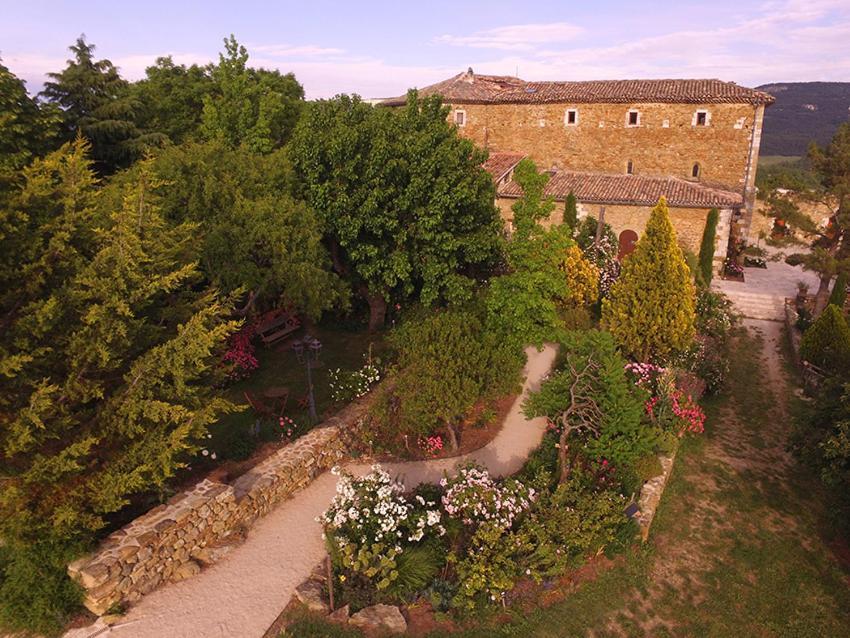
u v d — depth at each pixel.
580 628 9.47
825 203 27.75
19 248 8.77
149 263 10.02
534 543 10.30
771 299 28.94
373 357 18.45
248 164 17.02
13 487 7.85
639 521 11.80
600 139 35.25
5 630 8.41
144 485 9.16
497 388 13.41
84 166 10.48
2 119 11.44
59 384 9.06
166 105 28.30
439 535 10.69
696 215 29.19
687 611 10.25
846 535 12.27
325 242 19.69
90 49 25.09
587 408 12.34
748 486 14.34
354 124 18.23
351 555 9.55
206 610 8.95
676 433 14.92
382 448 13.95
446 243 17.80
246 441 12.82
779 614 10.38
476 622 9.17
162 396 9.67
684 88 34.06
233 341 16.56
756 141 32.28
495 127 37.38
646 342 17.22
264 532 10.91
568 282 21.42
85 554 8.72
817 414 12.81
